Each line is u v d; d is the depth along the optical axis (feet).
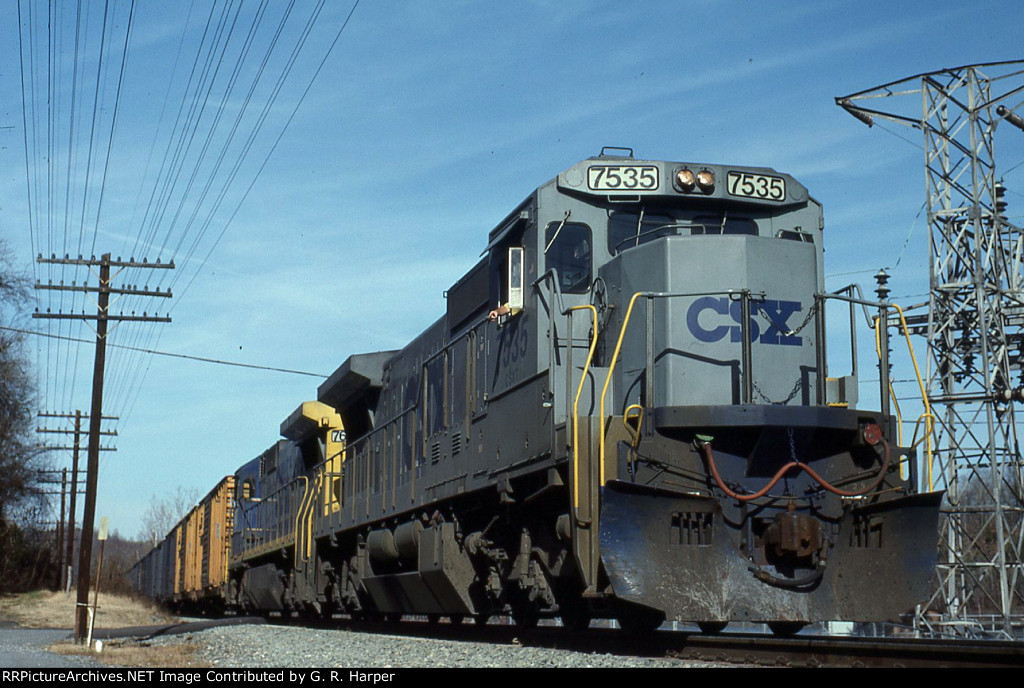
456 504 48.78
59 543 185.16
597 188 38.99
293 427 81.15
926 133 82.48
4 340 123.95
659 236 39.01
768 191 39.40
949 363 79.56
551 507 38.93
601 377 36.88
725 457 34.32
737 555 33.30
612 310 38.09
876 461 35.17
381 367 64.08
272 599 83.61
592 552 34.14
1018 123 80.79
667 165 38.96
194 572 123.34
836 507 34.47
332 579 70.08
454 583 47.03
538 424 37.76
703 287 35.96
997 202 80.12
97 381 72.64
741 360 35.32
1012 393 75.36
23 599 139.44
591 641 38.52
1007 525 74.84
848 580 34.14
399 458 56.65
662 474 33.99
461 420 47.21
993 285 78.69
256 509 95.96
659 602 32.55
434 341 53.67
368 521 60.59
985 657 25.76
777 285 36.42
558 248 39.19
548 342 38.68
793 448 33.96
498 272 44.19
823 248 40.27
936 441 36.11
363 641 47.21
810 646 29.40
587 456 34.78
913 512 33.40
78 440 163.94
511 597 44.70
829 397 36.35
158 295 76.89
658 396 35.81
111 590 204.13
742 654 31.32
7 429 131.03
